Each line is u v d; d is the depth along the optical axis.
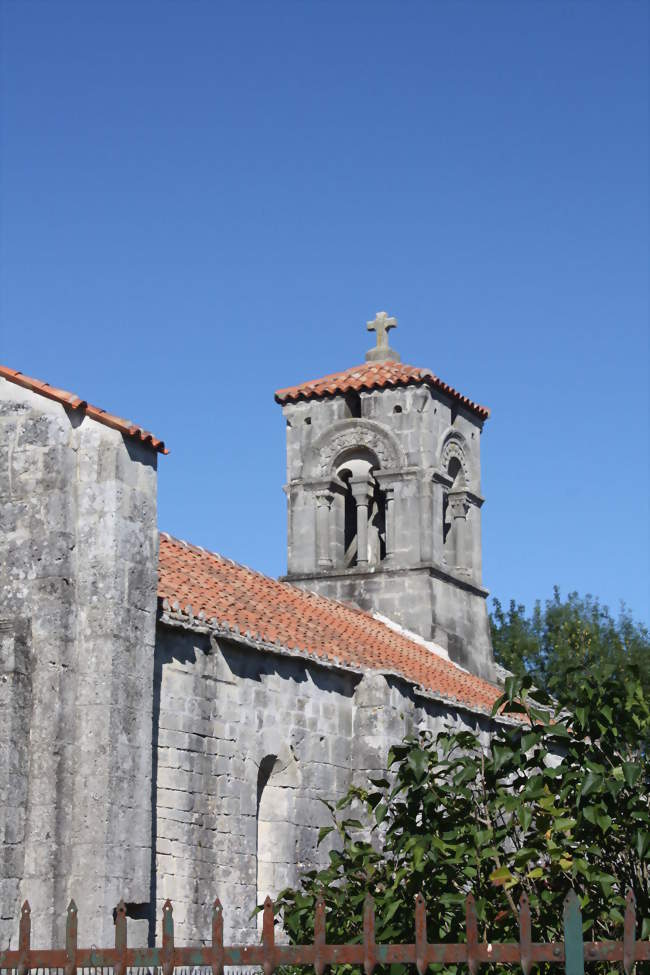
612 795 14.68
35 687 22.17
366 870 15.95
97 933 21.17
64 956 11.09
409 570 41.41
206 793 25.19
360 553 42.28
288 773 27.75
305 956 10.53
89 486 22.97
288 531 43.00
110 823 21.62
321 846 28.34
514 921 14.55
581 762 15.16
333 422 43.06
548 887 14.76
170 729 24.52
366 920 10.50
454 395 43.69
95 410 23.06
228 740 26.00
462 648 42.25
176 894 24.06
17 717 21.84
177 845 24.27
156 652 24.42
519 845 15.41
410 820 15.88
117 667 22.30
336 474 43.25
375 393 42.84
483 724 35.12
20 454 23.25
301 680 28.47
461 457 44.03
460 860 14.66
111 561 22.53
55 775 21.72
